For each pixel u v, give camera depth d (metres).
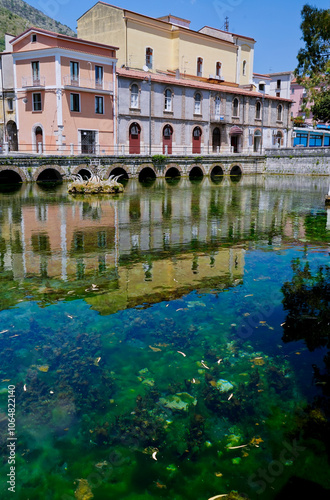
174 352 4.87
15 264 8.24
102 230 11.71
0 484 3.10
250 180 32.94
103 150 31.56
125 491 3.03
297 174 39.69
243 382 4.27
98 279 7.32
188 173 35.00
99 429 3.63
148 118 35.66
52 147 30.62
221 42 47.00
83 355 4.80
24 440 3.52
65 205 17.02
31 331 5.35
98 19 39.84
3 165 24.23
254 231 11.66
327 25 27.92
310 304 6.21
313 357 4.75
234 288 6.88
